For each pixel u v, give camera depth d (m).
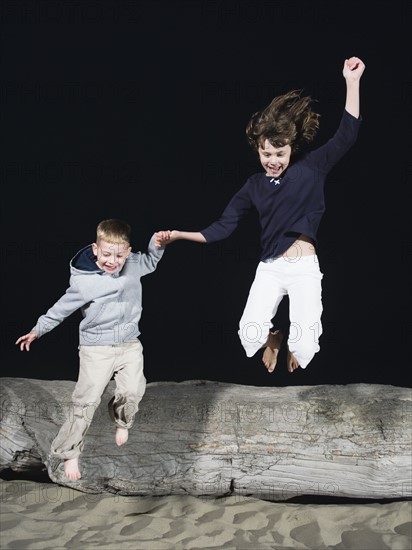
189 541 4.26
